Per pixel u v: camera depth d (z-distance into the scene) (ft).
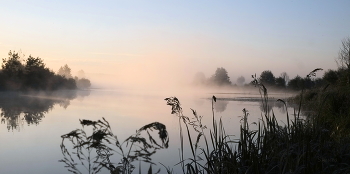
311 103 49.88
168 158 21.98
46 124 40.06
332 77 71.15
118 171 8.07
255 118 45.70
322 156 12.67
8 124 40.16
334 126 23.71
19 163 21.80
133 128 35.55
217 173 12.33
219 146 13.65
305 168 11.52
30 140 29.81
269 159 13.05
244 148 13.35
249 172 12.10
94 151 22.71
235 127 35.86
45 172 19.19
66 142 28.43
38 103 75.41
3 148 26.27
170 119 45.01
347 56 67.10
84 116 48.73
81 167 18.60
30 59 135.44
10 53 125.18
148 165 20.11
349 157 13.65
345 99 30.12
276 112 56.65
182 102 88.48
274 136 14.23
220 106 74.08
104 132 8.00
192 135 30.91
